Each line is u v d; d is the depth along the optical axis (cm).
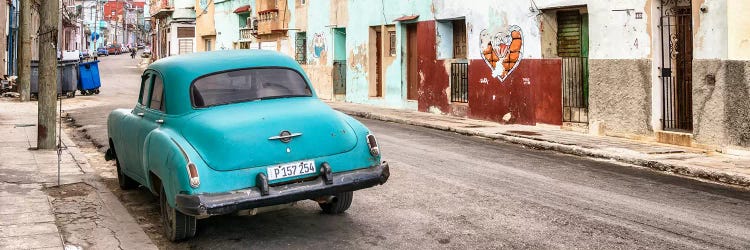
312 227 609
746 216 634
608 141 1184
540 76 1447
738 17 1010
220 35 3769
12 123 1533
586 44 1366
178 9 4538
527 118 1489
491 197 719
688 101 1154
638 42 1198
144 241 567
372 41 2189
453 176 848
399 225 606
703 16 1065
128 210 705
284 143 534
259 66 623
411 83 2011
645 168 940
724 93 1031
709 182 827
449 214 644
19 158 995
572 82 1381
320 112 574
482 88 1636
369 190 760
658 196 730
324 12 2481
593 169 920
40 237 556
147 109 660
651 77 1176
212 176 510
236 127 529
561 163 973
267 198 517
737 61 1011
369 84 2203
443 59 1803
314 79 2581
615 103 1252
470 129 1398
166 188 540
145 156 598
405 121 1636
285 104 587
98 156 1083
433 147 1144
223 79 600
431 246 538
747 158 976
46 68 1082
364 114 1844
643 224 600
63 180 827
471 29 1673
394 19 2017
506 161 985
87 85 2609
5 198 709
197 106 574
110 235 583
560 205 679
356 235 577
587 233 570
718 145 1045
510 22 1528
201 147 524
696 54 1084
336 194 552
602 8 1269
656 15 1169
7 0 3161
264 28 2992
